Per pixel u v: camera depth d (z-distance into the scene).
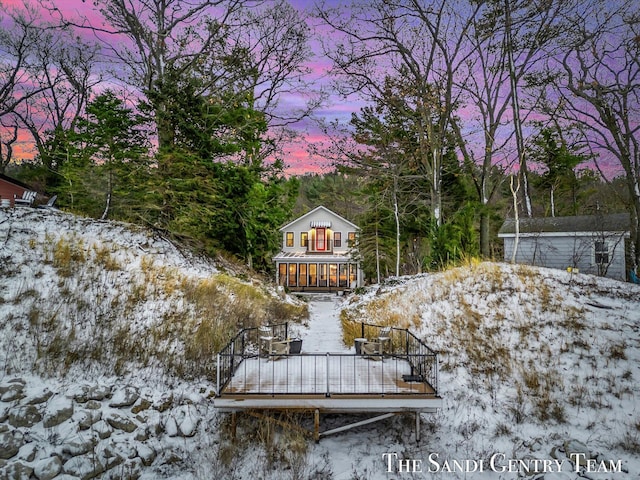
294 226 38.84
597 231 21.34
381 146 27.48
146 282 12.79
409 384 8.05
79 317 9.62
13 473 5.52
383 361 9.68
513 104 26.28
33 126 37.19
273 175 27.81
